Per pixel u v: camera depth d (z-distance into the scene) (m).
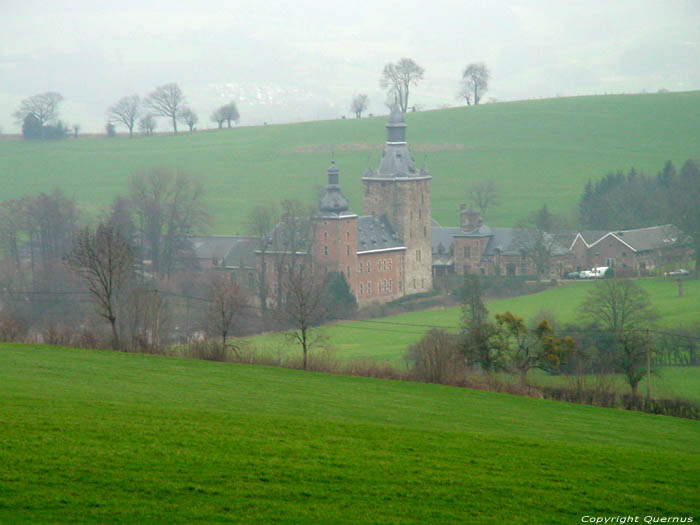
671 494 103.69
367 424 136.00
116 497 92.12
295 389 180.62
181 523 87.38
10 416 119.38
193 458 105.50
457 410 173.00
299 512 91.50
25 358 190.25
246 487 97.25
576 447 127.25
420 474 105.44
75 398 142.38
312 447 114.44
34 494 91.25
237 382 182.88
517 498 99.44
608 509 97.69
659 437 160.75
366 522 90.19
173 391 163.00
